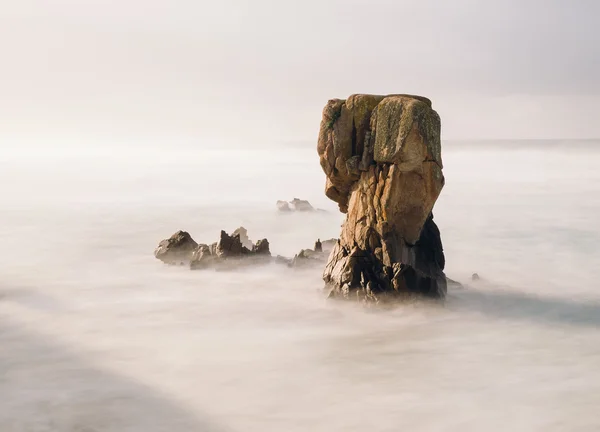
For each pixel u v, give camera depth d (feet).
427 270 89.40
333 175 92.07
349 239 91.09
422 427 58.03
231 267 111.75
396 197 84.99
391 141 84.64
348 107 89.86
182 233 124.77
